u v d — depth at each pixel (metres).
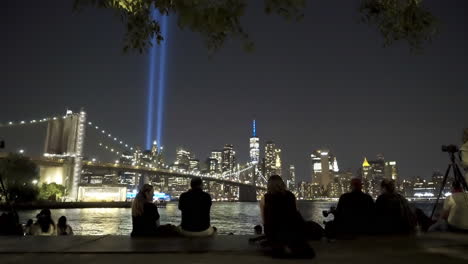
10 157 78.25
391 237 7.27
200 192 7.74
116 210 98.56
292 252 5.39
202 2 3.91
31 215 62.31
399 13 4.78
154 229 7.68
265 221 5.75
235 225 59.91
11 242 7.04
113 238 7.46
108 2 4.51
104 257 5.72
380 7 4.90
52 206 90.12
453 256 5.55
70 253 6.04
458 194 7.79
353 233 7.48
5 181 72.62
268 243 5.79
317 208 145.25
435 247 6.25
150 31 4.94
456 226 7.77
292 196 5.81
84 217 68.69
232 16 4.08
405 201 7.82
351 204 7.61
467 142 7.60
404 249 6.09
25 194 78.12
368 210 7.61
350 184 7.91
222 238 7.38
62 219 10.86
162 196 150.88
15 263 5.38
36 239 7.43
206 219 7.62
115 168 125.12
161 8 4.34
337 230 7.59
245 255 5.73
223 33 4.34
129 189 186.12
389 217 7.61
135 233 7.67
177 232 7.73
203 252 6.00
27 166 78.44
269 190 5.86
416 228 7.95
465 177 7.72
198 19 3.91
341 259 5.36
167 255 5.81
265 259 5.42
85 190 113.62
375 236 7.38
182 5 3.89
